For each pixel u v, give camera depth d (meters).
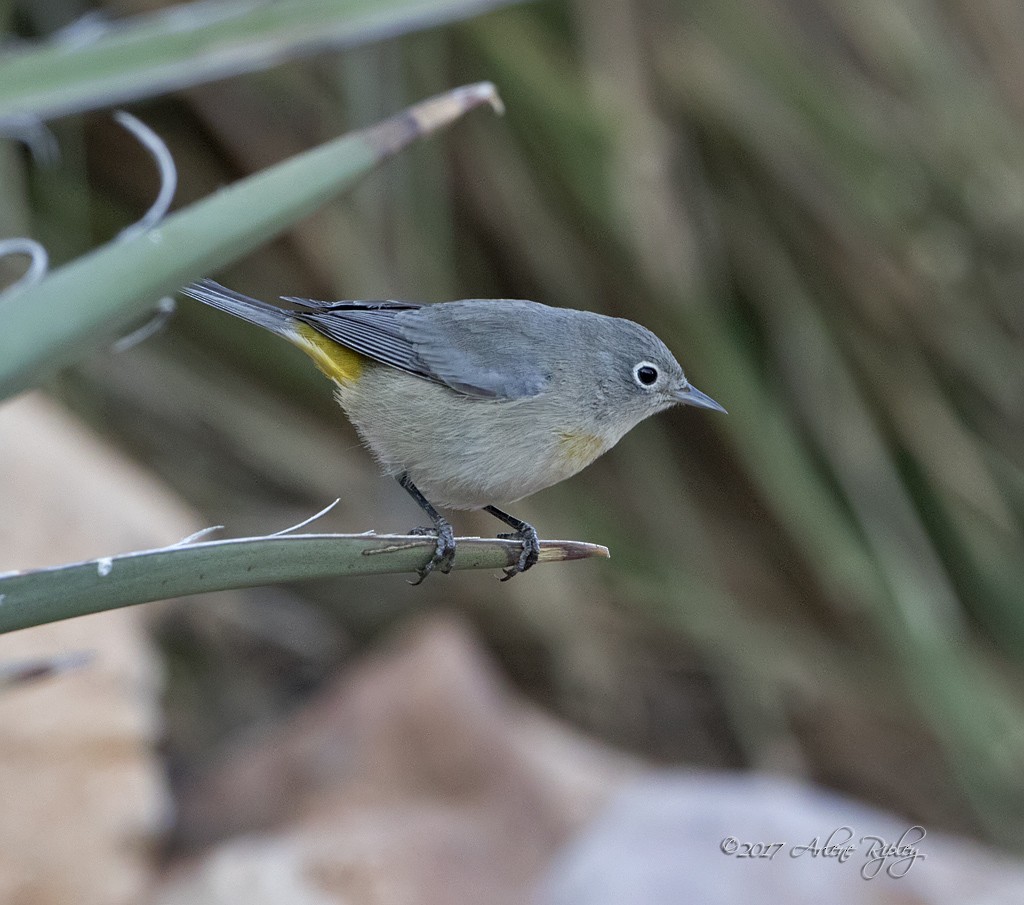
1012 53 13.64
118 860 7.74
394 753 8.62
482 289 12.40
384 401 6.64
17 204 10.16
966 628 13.37
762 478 12.26
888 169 12.68
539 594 12.09
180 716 10.92
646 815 7.93
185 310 11.71
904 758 13.01
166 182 4.25
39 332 3.48
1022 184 12.88
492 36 11.37
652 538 12.59
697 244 12.57
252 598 11.91
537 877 7.76
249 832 8.62
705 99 12.20
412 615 12.17
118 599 3.40
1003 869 8.02
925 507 13.43
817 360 12.88
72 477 8.88
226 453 11.79
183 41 5.55
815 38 13.13
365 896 7.57
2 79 5.37
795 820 7.85
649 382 7.13
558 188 11.94
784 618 13.05
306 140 11.66
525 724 9.15
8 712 7.81
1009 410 13.43
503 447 6.66
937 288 12.95
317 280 11.68
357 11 5.67
